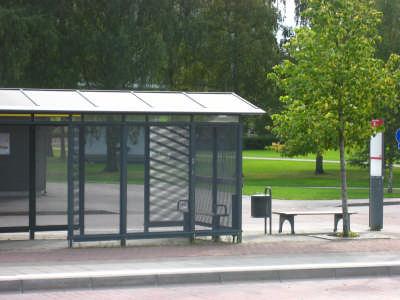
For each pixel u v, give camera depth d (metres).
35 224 17.58
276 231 20.17
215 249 15.96
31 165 17.48
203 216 17.19
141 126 16.56
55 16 43.19
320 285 12.52
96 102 16.41
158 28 44.59
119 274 12.18
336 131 19.20
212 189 17.20
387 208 29.61
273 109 52.84
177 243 16.95
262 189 38.28
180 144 16.92
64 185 17.69
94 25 44.09
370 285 12.57
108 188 16.42
